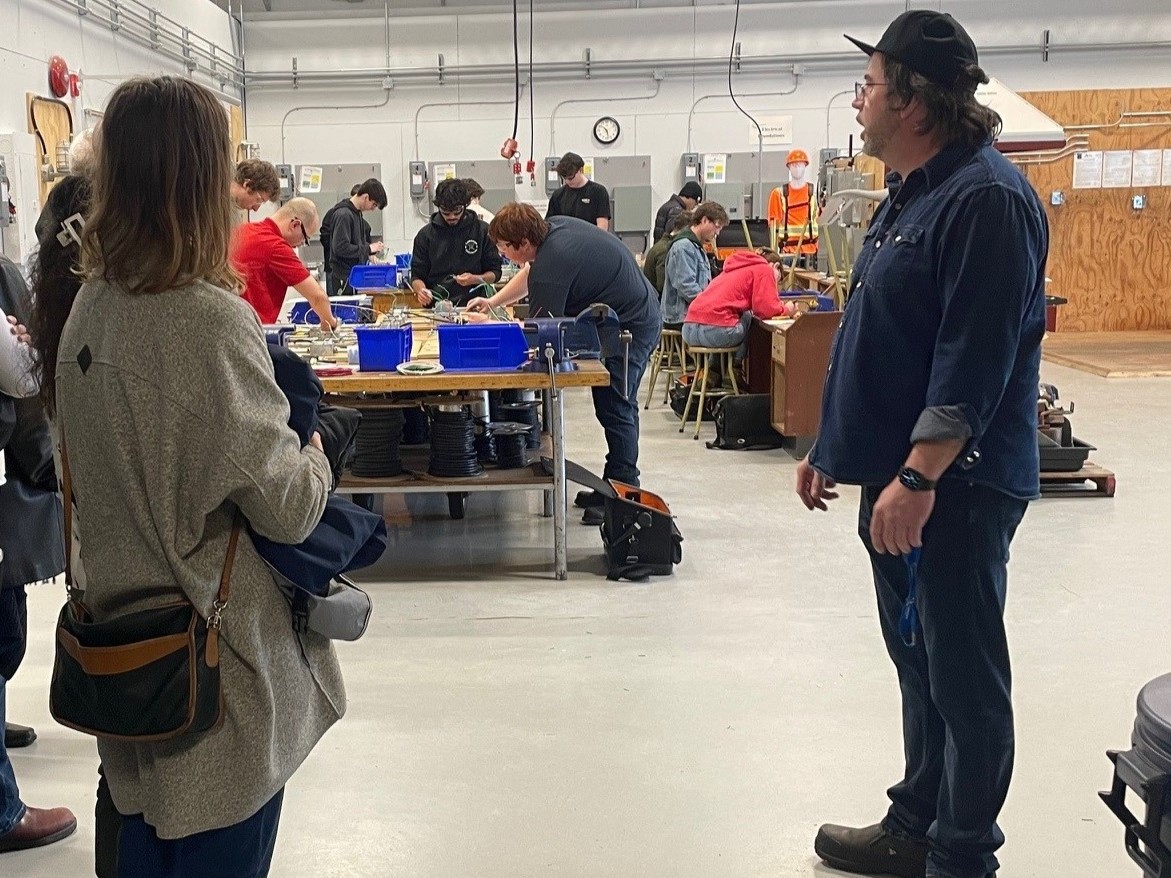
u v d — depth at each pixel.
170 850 1.48
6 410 2.22
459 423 4.32
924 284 1.93
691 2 11.97
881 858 2.27
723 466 6.23
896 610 2.19
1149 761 1.63
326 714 1.62
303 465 1.44
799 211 9.11
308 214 5.21
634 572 4.25
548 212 8.78
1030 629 3.67
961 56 1.92
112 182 1.38
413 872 2.31
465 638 3.65
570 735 2.93
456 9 12.03
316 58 12.15
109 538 1.43
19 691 3.27
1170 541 4.66
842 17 11.90
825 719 3.01
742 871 2.30
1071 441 5.41
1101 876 2.27
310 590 1.50
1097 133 11.44
